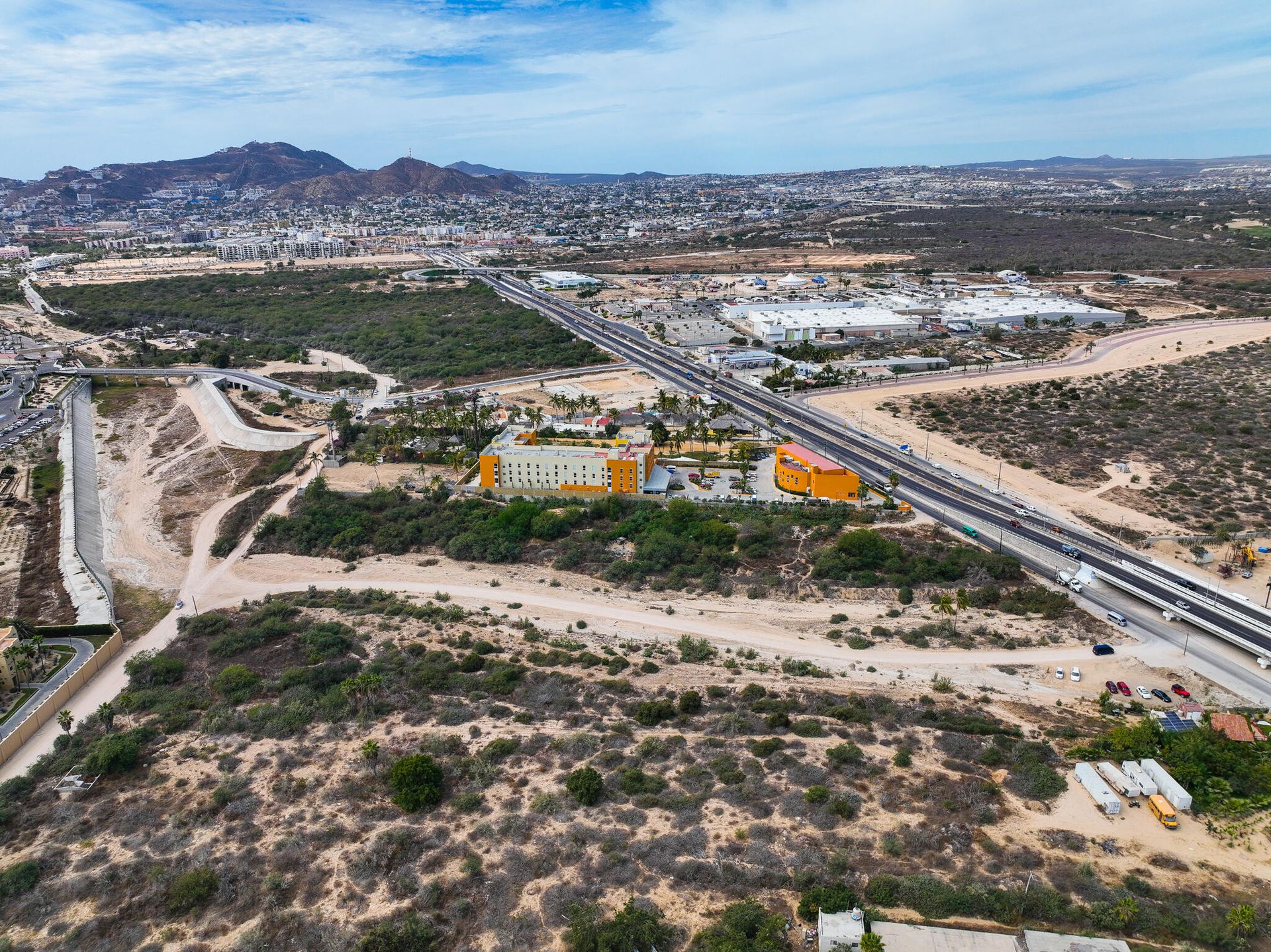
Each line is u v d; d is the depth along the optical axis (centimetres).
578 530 18600
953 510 18438
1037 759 9444
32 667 13175
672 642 13750
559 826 8569
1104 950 6550
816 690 11719
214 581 17312
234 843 8575
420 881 7875
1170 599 14012
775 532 17325
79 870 8306
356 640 14038
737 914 7075
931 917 7044
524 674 12406
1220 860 7862
